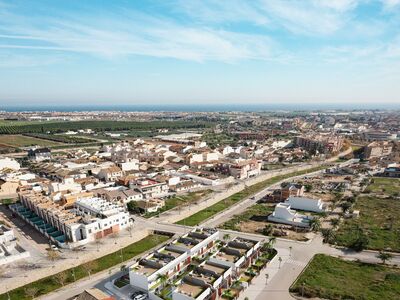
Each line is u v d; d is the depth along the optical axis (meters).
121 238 140.00
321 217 164.00
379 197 196.62
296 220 156.38
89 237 136.50
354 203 184.25
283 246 130.25
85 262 120.94
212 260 104.44
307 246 130.12
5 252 125.50
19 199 187.00
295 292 97.44
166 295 95.06
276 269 111.12
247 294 96.25
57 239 136.12
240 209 181.88
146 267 104.06
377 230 145.12
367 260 118.00
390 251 124.38
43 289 103.00
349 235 139.50
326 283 101.56
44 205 159.00
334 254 123.19
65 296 98.94
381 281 103.12
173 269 104.69
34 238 140.38
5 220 162.12
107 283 105.31
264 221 160.62
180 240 121.25
